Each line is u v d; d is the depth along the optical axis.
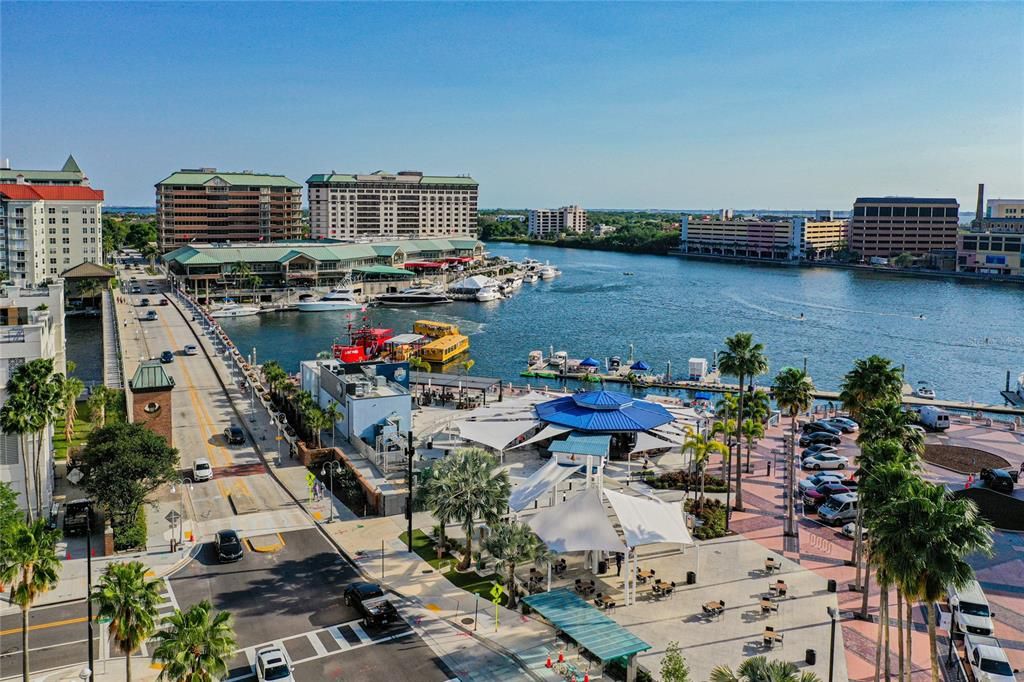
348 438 110.69
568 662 57.53
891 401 77.88
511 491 77.06
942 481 98.38
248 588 68.38
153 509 85.75
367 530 81.81
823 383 179.88
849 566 74.75
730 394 102.00
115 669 55.53
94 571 70.50
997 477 94.69
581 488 83.00
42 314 90.25
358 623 62.84
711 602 65.62
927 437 119.75
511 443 105.88
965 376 189.62
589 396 110.69
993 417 147.00
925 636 62.31
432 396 144.12
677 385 170.12
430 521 84.62
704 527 82.81
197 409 130.00
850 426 122.19
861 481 66.31
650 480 98.62
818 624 63.56
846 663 57.75
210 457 104.94
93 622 61.94
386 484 93.69
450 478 71.25
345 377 116.06
